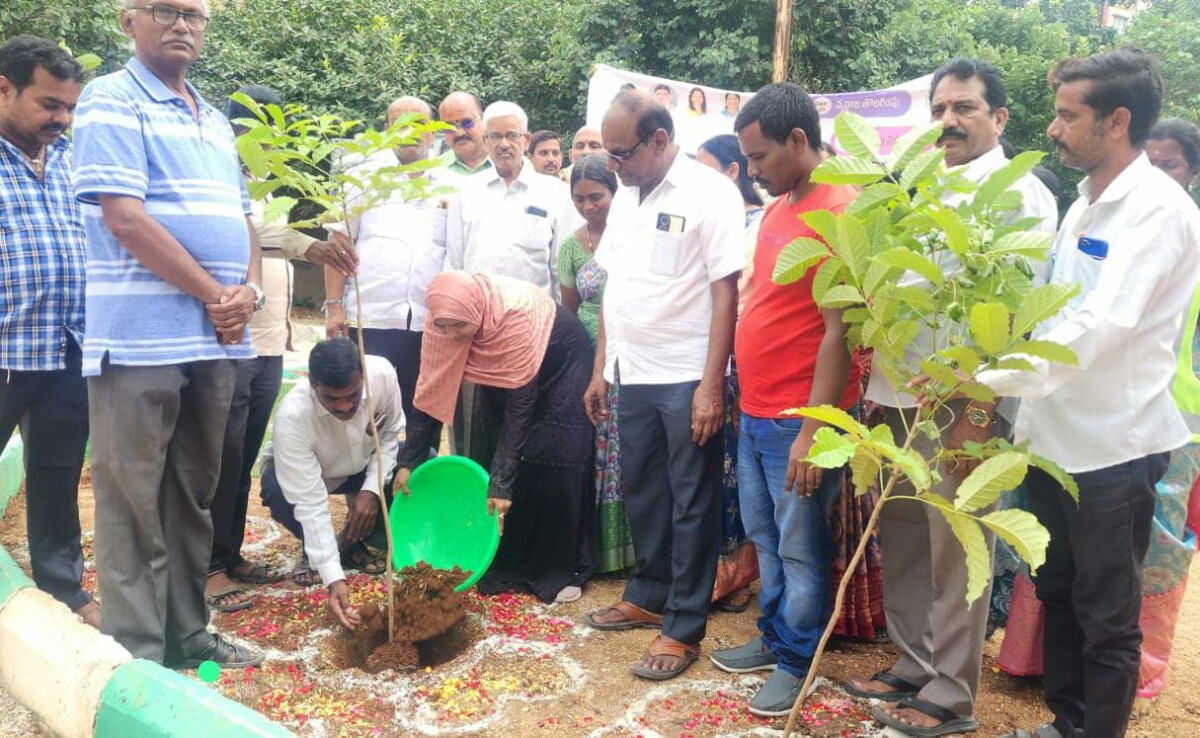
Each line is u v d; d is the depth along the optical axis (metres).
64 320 3.42
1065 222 2.79
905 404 2.91
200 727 2.26
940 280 2.04
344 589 3.57
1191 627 3.93
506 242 4.51
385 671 3.27
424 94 11.66
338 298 4.57
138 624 2.97
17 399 3.37
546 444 3.94
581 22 11.52
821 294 2.31
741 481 3.27
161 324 2.87
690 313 3.31
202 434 3.09
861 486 2.15
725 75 10.80
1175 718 3.16
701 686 3.28
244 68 11.17
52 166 3.45
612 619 3.72
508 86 11.84
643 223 3.35
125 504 2.92
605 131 3.22
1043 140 12.53
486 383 3.74
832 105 7.43
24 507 4.83
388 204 4.56
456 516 4.05
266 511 4.96
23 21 7.49
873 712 3.04
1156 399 2.51
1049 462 2.12
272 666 3.29
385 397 3.99
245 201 3.33
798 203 2.93
